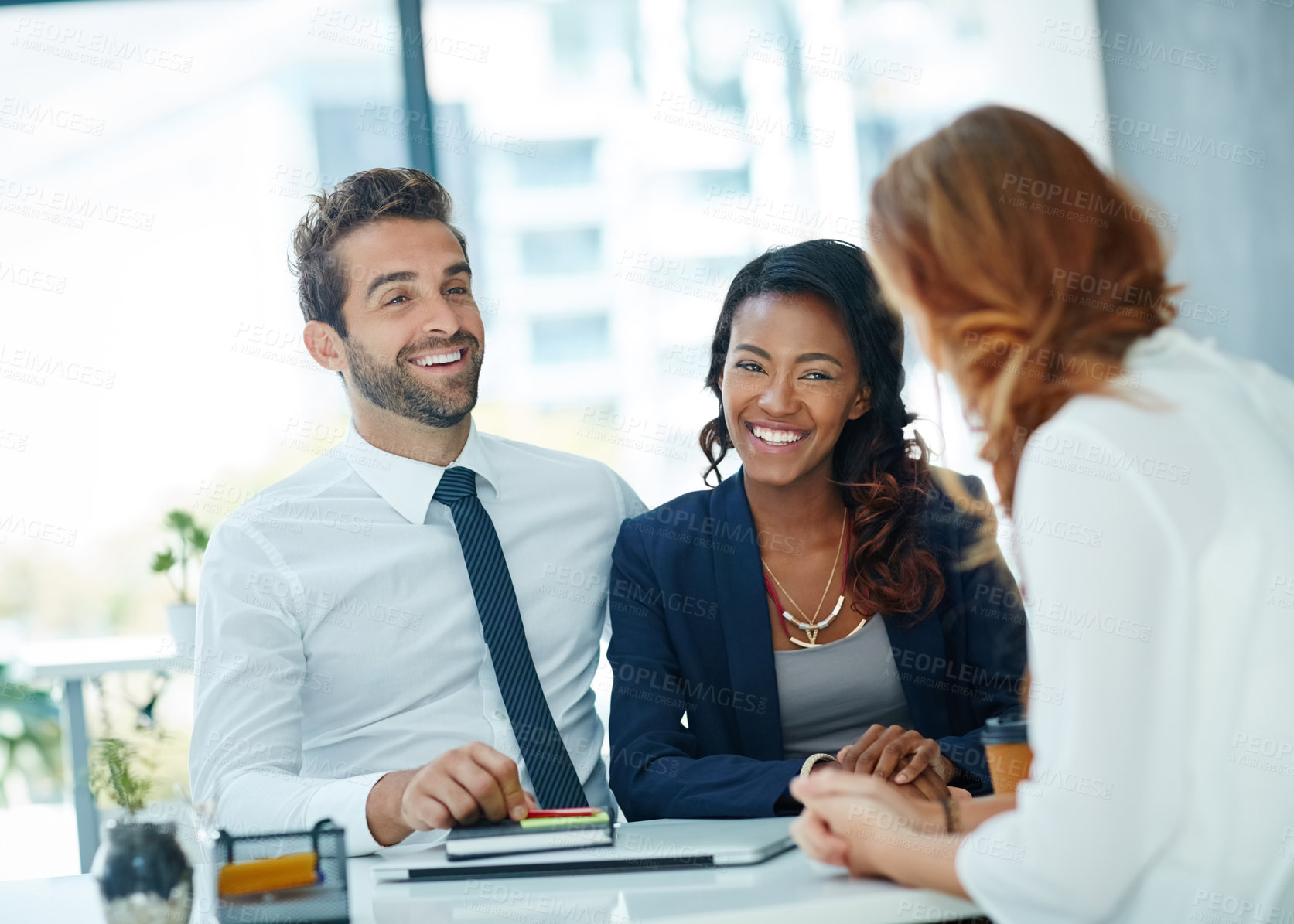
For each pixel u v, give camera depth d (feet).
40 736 10.76
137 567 10.71
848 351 5.65
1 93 10.75
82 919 3.63
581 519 6.23
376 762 5.65
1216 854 2.82
